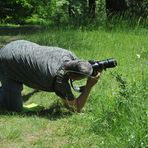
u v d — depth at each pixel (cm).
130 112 643
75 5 2288
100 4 1900
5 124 700
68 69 709
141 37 1423
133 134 583
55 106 773
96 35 1438
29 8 2497
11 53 744
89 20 1667
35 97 833
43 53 731
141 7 1805
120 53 1176
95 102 745
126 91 693
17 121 710
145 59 1113
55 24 1762
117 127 632
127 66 1024
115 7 1830
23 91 859
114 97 704
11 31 1670
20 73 737
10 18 2470
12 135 659
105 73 934
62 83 712
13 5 2459
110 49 1226
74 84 893
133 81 776
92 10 1888
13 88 749
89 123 683
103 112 675
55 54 728
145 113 621
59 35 1427
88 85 719
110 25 1597
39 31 1584
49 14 2523
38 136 663
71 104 721
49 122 706
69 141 643
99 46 1271
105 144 605
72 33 1455
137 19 1692
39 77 723
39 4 2528
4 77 754
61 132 668
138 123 604
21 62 734
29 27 1766
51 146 630
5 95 757
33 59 729
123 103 666
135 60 1099
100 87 854
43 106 785
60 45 1292
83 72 701
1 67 754
